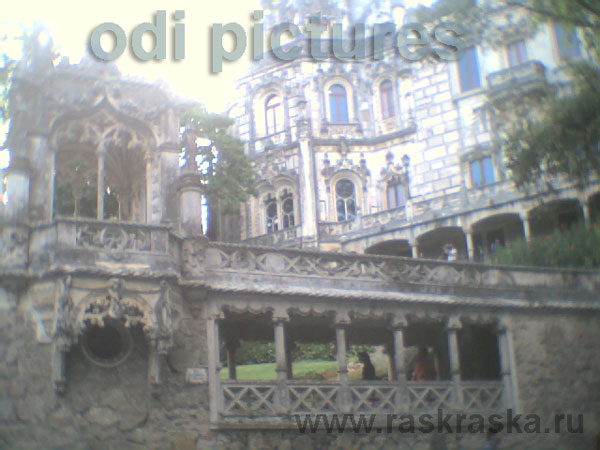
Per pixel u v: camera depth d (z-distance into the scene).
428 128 46.94
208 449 17.84
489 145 42.53
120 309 16.69
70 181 21.50
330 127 50.50
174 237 18.47
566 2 22.41
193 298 18.50
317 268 20.36
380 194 49.16
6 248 16.94
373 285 20.83
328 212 48.75
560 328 23.52
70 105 19.38
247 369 32.72
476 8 26.11
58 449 16.34
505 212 39.28
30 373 16.52
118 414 17.06
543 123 26.39
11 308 16.78
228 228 51.12
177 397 17.84
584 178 26.62
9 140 18.91
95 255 16.83
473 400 21.47
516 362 22.48
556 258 29.25
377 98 50.97
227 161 43.19
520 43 43.16
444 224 41.22
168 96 20.75
